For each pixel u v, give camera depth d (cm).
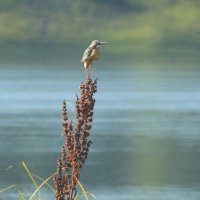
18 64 17462
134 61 18362
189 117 7800
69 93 10612
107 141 6031
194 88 11575
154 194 3872
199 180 4341
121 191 3953
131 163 5028
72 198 901
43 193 3656
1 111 8288
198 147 5766
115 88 11662
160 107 8812
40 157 5109
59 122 7200
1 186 3909
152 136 6338
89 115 892
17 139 6031
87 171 4650
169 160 5181
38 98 9981
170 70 16225
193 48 19650
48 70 15925
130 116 7856
